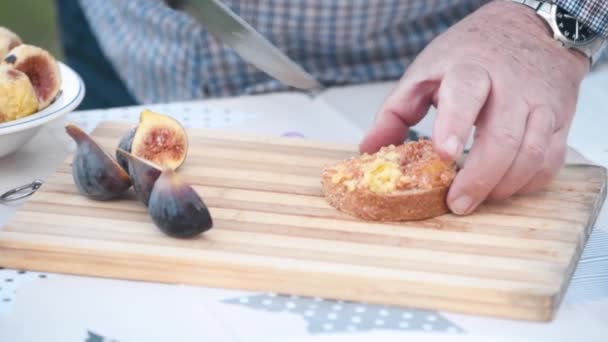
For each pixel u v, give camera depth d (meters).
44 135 1.12
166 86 1.35
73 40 1.49
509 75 0.97
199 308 0.88
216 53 1.30
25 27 2.44
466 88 0.94
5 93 1.02
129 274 0.91
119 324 0.87
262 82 1.31
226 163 1.04
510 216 0.97
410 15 1.28
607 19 1.01
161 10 1.31
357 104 1.23
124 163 0.98
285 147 1.08
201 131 1.10
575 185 1.02
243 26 1.04
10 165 1.06
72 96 1.06
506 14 1.04
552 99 0.97
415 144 0.99
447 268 0.90
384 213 0.95
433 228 0.95
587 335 0.87
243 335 0.86
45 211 0.95
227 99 1.22
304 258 0.90
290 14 1.26
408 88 1.00
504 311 0.88
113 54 1.40
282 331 0.86
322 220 0.95
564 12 1.01
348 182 0.96
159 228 0.92
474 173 0.95
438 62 0.99
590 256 0.96
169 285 0.91
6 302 0.88
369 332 0.86
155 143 1.01
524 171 0.96
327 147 1.08
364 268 0.90
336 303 0.89
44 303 0.88
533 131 0.96
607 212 1.02
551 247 0.93
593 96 1.25
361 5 1.26
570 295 0.91
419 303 0.89
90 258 0.91
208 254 0.91
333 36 1.28
